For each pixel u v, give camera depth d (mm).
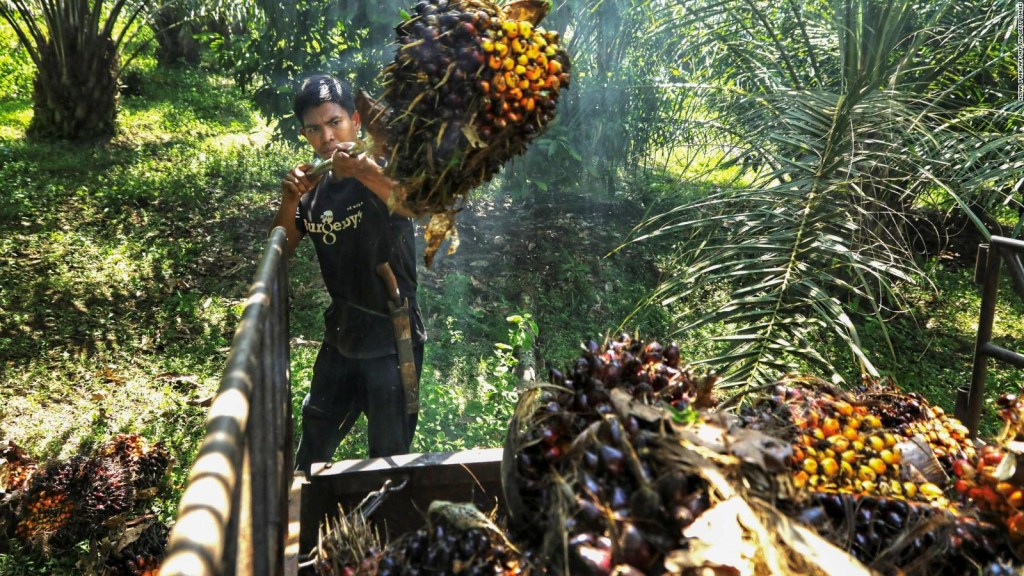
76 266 6273
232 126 11656
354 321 2973
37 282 5949
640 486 1287
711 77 5090
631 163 6969
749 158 4008
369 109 2500
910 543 1395
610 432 1368
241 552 1344
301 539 2164
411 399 2951
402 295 2977
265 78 6945
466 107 1827
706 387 1534
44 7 9859
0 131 10438
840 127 3170
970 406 3064
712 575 1196
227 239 6922
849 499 1426
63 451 4066
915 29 4352
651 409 1387
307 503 2197
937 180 3254
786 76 4867
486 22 1829
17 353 5070
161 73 13961
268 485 1647
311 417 3105
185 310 5668
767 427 1595
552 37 1895
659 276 6113
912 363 5164
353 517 1925
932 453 1673
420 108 1865
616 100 6195
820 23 4746
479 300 5832
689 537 1226
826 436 1572
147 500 3545
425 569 1509
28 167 8703
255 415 1556
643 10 5516
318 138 2826
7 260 6277
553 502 1362
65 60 9961
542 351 5152
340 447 3988
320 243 2926
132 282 6082
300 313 5602
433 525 1605
